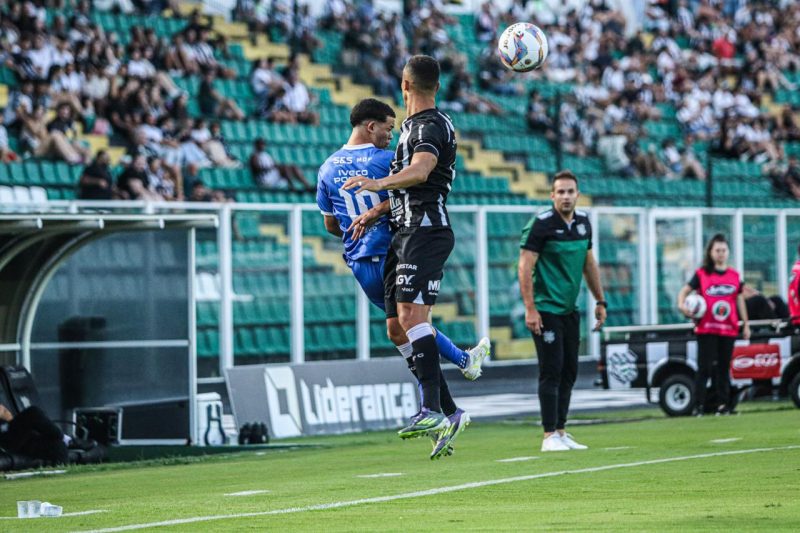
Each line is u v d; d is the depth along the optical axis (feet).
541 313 80.53
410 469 71.20
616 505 50.49
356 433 117.29
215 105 192.13
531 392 158.40
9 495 64.90
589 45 260.01
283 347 139.13
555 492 56.03
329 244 144.66
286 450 96.02
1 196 153.38
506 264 167.22
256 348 136.77
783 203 235.40
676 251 178.91
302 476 70.18
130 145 173.78
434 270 55.06
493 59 241.96
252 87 202.08
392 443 98.37
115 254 105.19
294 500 56.03
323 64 221.66
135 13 208.85
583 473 63.98
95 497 61.98
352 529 45.01
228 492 61.82
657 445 80.48
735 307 110.11
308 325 141.49
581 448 80.79
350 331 145.48
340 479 66.44
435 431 54.39
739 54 290.97
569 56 255.91
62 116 166.40
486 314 164.86
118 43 192.75
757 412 112.88
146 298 104.78
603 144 231.30
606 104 245.04
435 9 248.73
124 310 105.09
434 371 54.85
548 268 80.23
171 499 58.85
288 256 139.95
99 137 175.32
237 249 135.64
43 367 104.83
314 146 199.31
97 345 105.19
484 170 214.90
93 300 105.60
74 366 105.40
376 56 225.97
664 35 277.03
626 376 118.11
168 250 104.42
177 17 211.41
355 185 52.60
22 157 165.37
